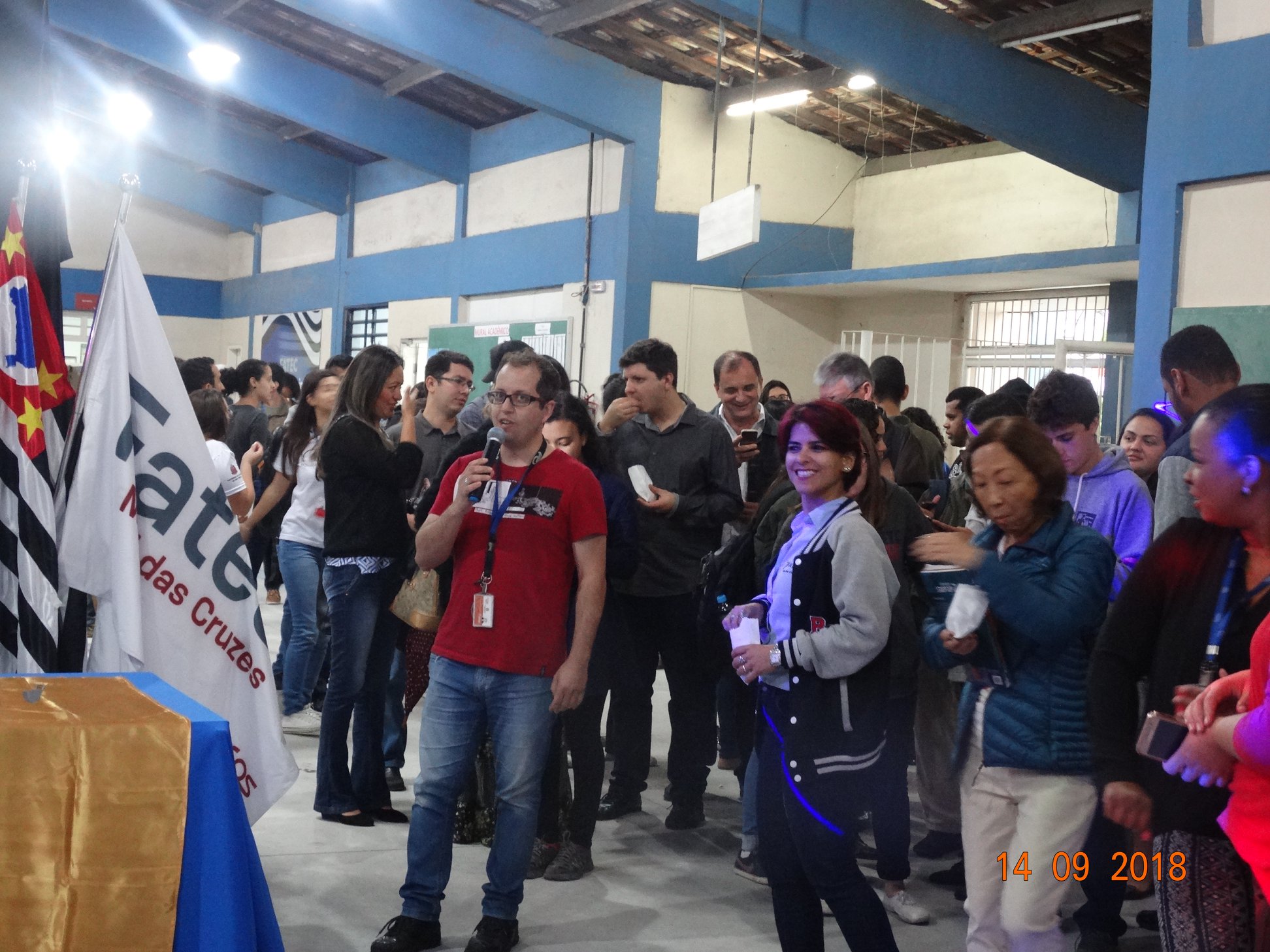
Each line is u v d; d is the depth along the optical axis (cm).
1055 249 1039
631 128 1098
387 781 441
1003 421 255
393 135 1340
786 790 248
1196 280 534
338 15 966
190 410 312
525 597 302
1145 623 208
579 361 1176
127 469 301
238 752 314
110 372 304
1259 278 512
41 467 293
